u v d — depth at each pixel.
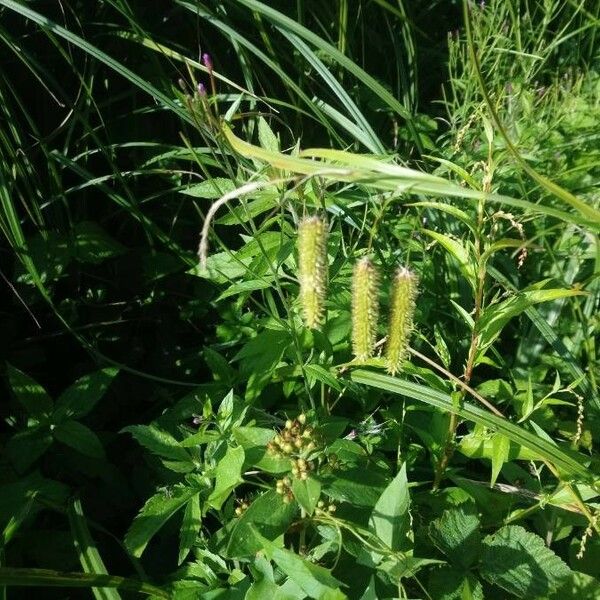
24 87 0.53
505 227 0.54
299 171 0.26
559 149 0.56
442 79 0.70
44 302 0.52
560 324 0.53
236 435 0.35
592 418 0.46
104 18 0.54
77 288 0.54
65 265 0.49
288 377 0.43
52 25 0.40
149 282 0.53
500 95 0.57
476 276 0.36
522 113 0.61
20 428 0.47
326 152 0.26
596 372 0.49
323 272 0.29
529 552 0.36
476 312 0.39
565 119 0.59
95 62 0.53
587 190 0.55
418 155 0.61
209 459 0.37
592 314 0.54
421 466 0.45
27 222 0.53
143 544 0.34
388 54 0.68
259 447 0.35
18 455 0.41
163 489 0.37
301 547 0.36
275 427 0.40
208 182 0.42
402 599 0.31
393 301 0.32
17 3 0.40
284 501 0.33
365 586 0.35
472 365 0.39
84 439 0.42
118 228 0.58
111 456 0.49
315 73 0.60
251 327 0.49
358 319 0.31
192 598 0.35
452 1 0.72
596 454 0.44
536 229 0.55
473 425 0.46
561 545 0.42
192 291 0.56
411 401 0.46
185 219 0.57
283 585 0.32
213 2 0.53
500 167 0.52
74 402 0.42
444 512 0.37
